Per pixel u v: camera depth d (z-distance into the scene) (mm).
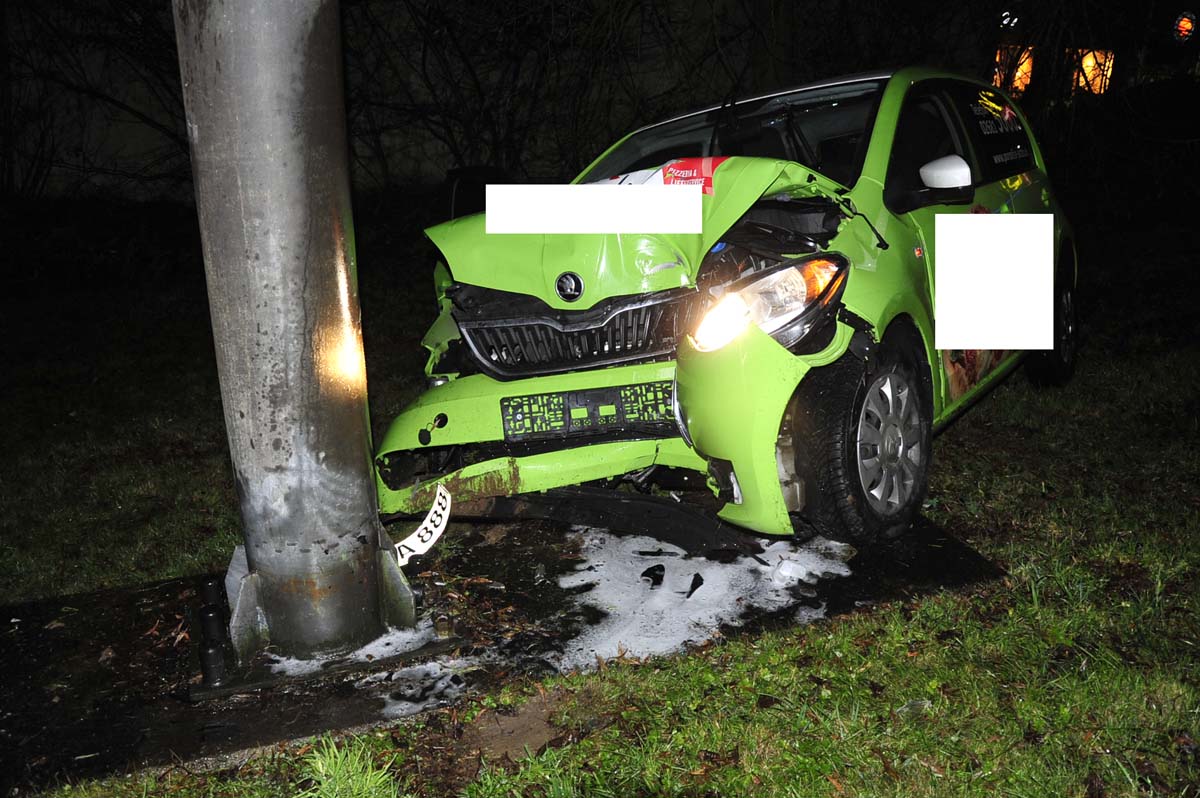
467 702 3332
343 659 3580
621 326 4055
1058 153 10352
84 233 11867
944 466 5105
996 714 3070
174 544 4766
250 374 3293
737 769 2904
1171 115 9984
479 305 4227
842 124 5227
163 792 2990
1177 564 3893
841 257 3908
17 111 12656
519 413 4098
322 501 3445
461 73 12531
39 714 3434
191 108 3127
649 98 11562
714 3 11250
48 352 8438
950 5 10766
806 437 3895
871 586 3883
